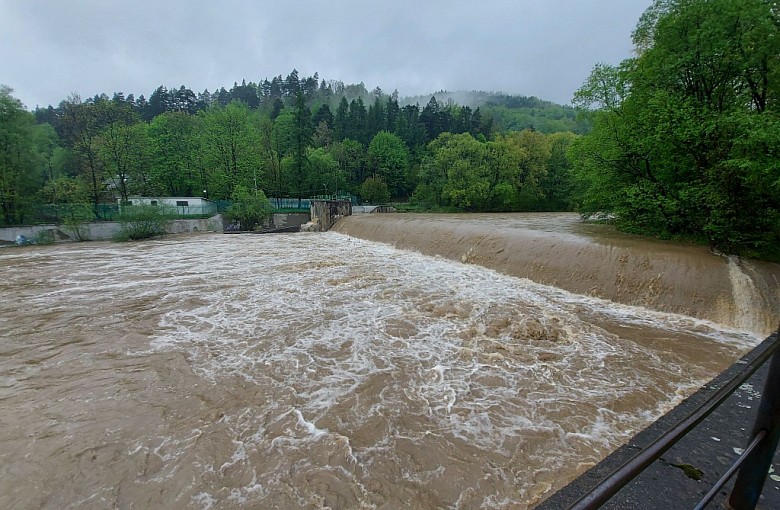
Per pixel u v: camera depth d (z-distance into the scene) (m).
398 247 20.39
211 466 4.52
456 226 18.88
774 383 1.59
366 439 4.95
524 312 9.60
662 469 2.40
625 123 13.87
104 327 9.05
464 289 11.88
